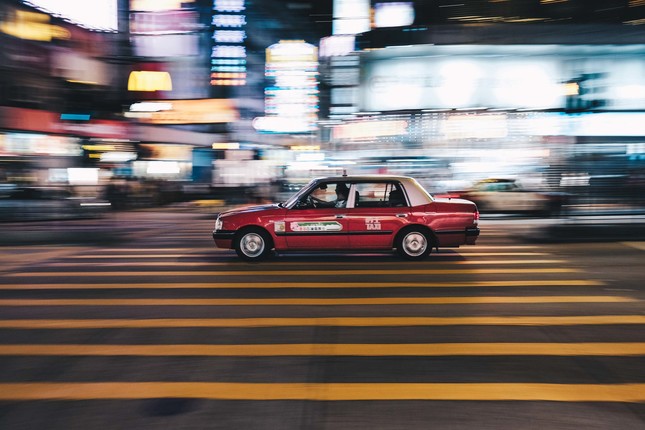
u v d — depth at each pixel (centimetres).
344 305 618
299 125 4459
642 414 338
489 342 482
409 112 2542
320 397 366
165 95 3703
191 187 2753
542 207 1766
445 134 2461
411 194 909
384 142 2591
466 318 561
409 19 3384
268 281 755
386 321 552
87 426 326
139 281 760
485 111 2444
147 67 3625
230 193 2559
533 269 836
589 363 428
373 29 2836
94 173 1934
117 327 536
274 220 903
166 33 3844
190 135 3856
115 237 1288
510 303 623
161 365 429
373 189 913
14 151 2298
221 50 4338
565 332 511
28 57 2595
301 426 324
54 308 609
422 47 2577
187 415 340
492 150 2383
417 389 378
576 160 1220
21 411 348
